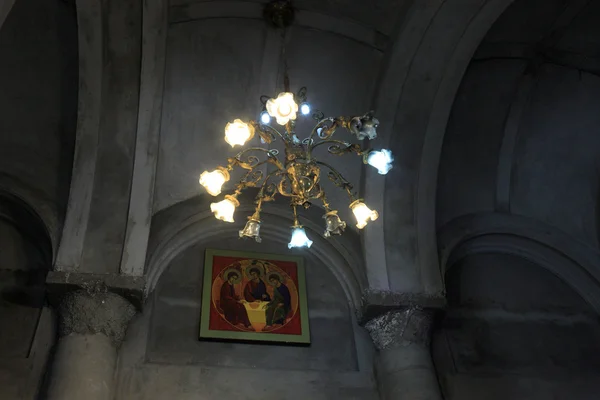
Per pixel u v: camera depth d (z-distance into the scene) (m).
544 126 8.94
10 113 7.57
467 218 9.09
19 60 7.38
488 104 8.72
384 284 7.73
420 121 8.06
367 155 5.43
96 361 6.48
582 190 9.18
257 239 5.48
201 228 8.17
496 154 9.03
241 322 7.48
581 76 8.55
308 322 7.72
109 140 7.49
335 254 8.27
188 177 8.05
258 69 8.02
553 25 8.12
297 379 7.18
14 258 7.43
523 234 9.15
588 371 7.98
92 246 7.16
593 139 8.94
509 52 8.35
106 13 7.00
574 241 9.17
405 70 7.81
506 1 7.21
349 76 8.13
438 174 8.89
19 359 6.68
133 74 7.38
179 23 7.57
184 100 7.98
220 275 7.88
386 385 7.21
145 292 7.14
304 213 8.41
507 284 8.80
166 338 7.21
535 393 7.66
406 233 8.09
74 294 6.79
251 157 5.80
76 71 7.53
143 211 7.41
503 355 7.98
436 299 7.70
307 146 5.64
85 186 7.38
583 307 8.73
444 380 7.60
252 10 7.64
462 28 7.45
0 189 7.47
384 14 7.67
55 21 7.22
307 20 7.77
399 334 7.45
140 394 6.66
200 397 6.77
